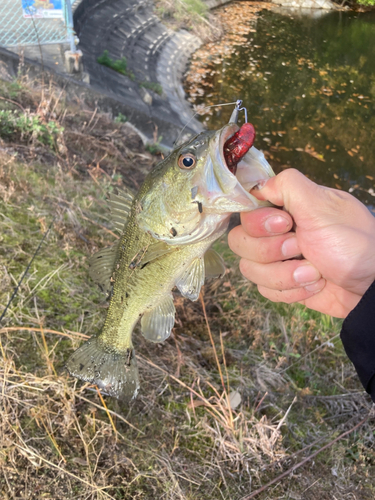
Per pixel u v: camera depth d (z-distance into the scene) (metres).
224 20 3.38
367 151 1.94
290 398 0.52
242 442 0.44
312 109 2.26
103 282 0.37
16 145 0.82
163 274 0.32
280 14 3.67
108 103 1.49
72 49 1.45
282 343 0.59
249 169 0.28
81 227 0.66
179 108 2.04
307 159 1.86
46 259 0.57
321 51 3.02
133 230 0.33
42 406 0.40
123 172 1.03
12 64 1.26
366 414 0.52
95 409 0.42
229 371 0.52
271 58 2.83
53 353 0.45
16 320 0.47
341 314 0.33
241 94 2.34
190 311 0.58
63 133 0.97
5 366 0.40
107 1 2.47
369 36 3.39
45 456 0.38
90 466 0.38
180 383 0.46
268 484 0.42
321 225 0.26
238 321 0.59
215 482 0.41
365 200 1.67
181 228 0.30
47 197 0.70
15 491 0.35
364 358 0.23
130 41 2.36
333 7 3.88
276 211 0.27
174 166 0.29
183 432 0.44
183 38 2.79
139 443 0.41
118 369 0.37
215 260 0.34
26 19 1.43
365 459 0.47
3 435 0.37
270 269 0.30
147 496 0.38
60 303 0.52
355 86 2.55
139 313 0.35
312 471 0.44
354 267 0.26
